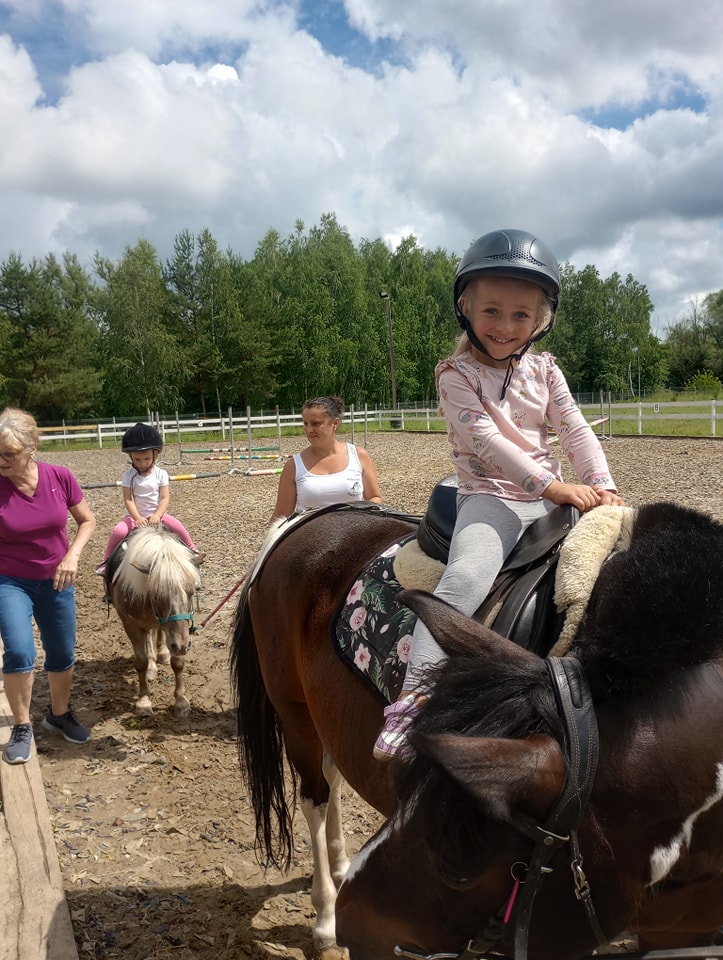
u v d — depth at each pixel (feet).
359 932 5.07
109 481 56.24
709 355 195.62
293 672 8.82
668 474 42.83
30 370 139.03
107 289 162.91
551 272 6.42
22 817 11.34
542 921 4.36
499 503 6.52
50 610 13.70
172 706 16.17
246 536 32.91
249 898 9.99
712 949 4.64
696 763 4.41
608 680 4.54
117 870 10.55
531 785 4.03
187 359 157.69
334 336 174.40
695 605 4.53
